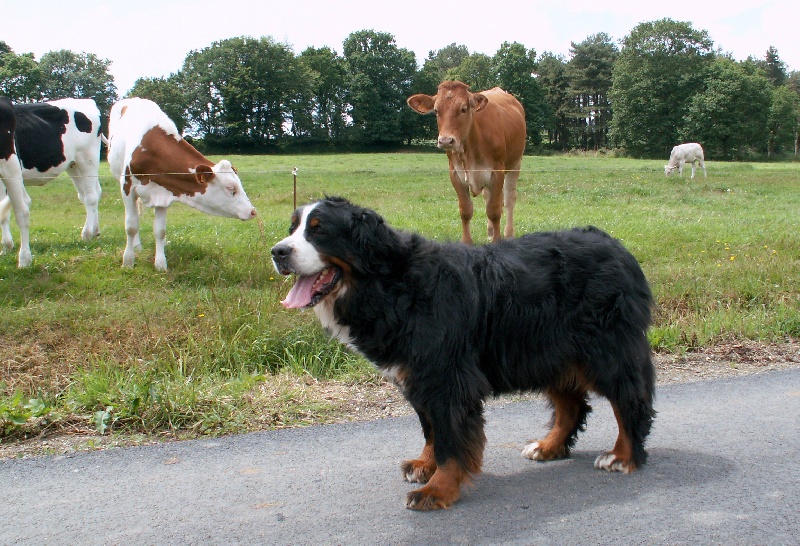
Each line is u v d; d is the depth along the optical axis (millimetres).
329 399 5211
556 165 40344
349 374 5734
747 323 6848
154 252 9445
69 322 6676
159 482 3822
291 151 74875
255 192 19688
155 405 4777
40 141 9953
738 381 5547
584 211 15305
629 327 3826
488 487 3738
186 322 6609
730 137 69125
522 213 14797
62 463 4102
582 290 3795
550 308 3736
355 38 81312
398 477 3877
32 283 8055
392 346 3602
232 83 74625
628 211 15492
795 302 7535
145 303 7367
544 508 3469
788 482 3725
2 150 8391
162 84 73625
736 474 3836
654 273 8688
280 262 3541
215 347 6043
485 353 3719
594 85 91625
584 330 3795
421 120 81062
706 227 12453
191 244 9844
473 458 3561
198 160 8898
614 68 79312
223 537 3199
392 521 3348
